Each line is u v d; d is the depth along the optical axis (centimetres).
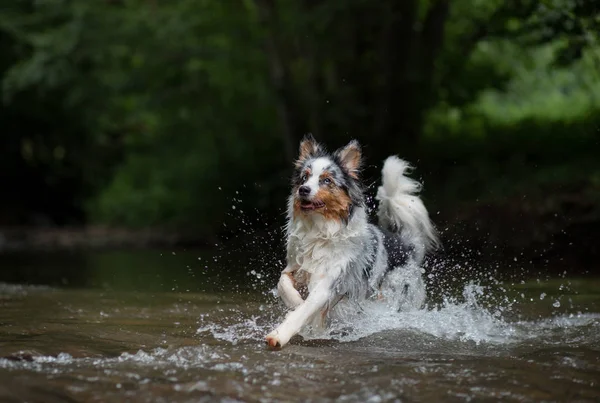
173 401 380
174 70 2053
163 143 2548
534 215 1219
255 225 1855
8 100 2167
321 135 1769
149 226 2509
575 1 1177
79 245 2056
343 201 591
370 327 610
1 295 879
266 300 775
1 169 2844
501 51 1964
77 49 1944
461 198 1482
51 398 388
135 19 1908
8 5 2231
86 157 2938
